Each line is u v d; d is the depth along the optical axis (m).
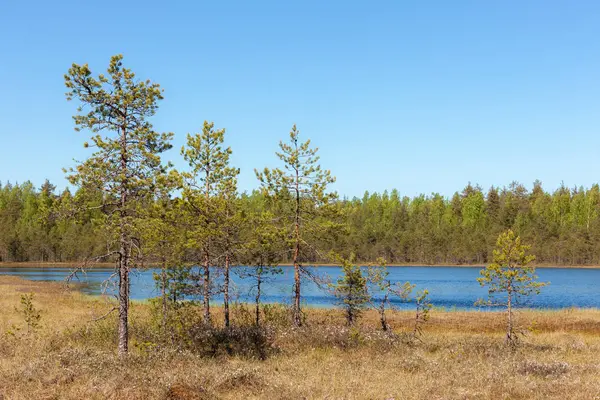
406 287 24.88
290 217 25.14
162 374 13.52
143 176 15.51
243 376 13.38
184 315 20.30
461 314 34.44
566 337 25.12
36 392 11.56
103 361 14.33
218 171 23.23
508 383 13.13
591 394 12.02
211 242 21.16
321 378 14.28
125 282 15.73
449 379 13.94
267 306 26.28
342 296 25.05
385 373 14.94
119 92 15.27
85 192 14.78
